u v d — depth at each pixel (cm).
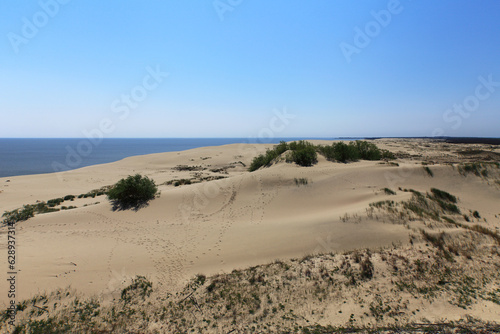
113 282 920
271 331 712
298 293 850
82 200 2150
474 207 1573
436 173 1956
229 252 1117
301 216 1493
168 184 2641
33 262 1023
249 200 1733
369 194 1664
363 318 743
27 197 2480
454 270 934
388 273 918
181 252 1127
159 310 798
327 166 2212
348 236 1159
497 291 834
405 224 1219
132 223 1455
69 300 830
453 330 677
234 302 818
